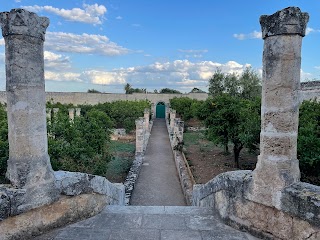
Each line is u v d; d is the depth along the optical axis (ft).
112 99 160.15
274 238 11.20
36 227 11.41
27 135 10.98
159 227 12.55
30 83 11.00
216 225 12.85
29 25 10.79
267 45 11.28
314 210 9.91
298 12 10.62
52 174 11.89
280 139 11.08
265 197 11.31
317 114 33.88
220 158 54.08
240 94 117.19
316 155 26.20
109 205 15.48
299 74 11.12
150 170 46.78
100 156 35.09
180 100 125.08
